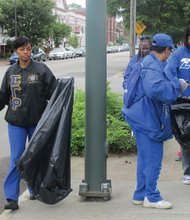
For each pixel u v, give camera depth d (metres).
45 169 4.60
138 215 4.59
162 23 27.12
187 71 5.22
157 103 4.58
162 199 4.80
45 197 4.61
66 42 74.12
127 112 4.70
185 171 5.61
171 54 5.11
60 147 4.58
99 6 4.84
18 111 4.84
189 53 5.23
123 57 56.34
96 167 5.02
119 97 8.63
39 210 4.84
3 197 5.57
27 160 4.52
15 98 4.85
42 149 4.55
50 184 4.57
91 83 4.90
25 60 4.80
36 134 4.55
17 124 4.86
